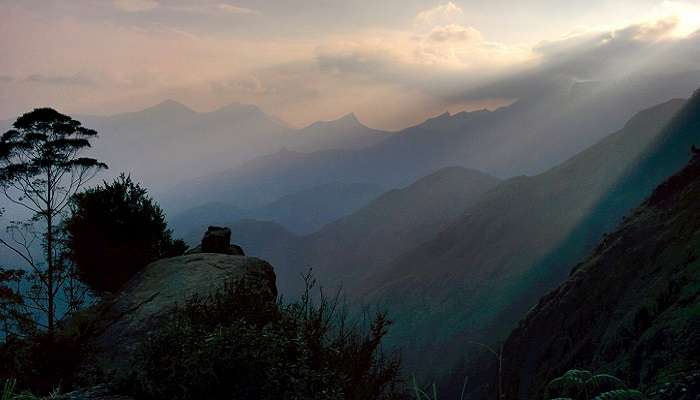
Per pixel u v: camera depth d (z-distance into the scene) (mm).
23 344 5859
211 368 3867
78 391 4531
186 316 5254
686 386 3273
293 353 4441
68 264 20406
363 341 4699
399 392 4074
